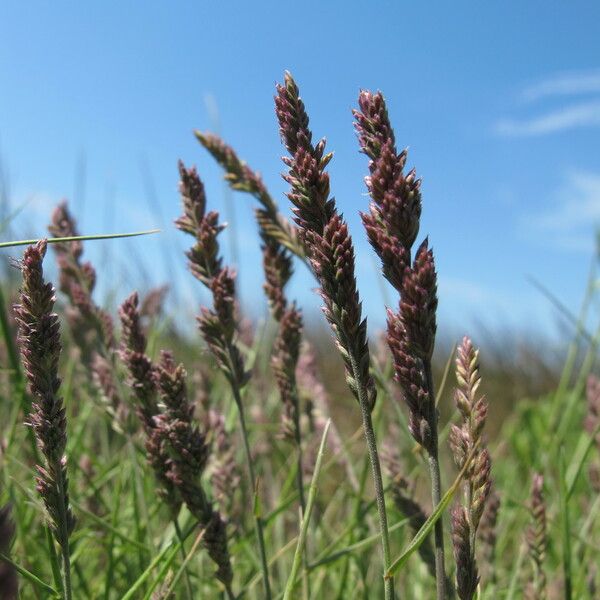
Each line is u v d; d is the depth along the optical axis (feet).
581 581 1.31
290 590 0.85
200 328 1.03
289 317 1.12
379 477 0.72
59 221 1.36
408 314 0.69
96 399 1.46
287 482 1.62
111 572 1.14
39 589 1.10
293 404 1.12
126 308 0.95
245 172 1.22
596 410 1.40
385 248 0.70
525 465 2.25
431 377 0.71
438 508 0.70
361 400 0.72
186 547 1.31
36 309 0.74
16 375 1.21
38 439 0.76
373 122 0.71
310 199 0.71
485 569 1.18
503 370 4.83
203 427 1.45
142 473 1.36
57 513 0.77
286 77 0.71
